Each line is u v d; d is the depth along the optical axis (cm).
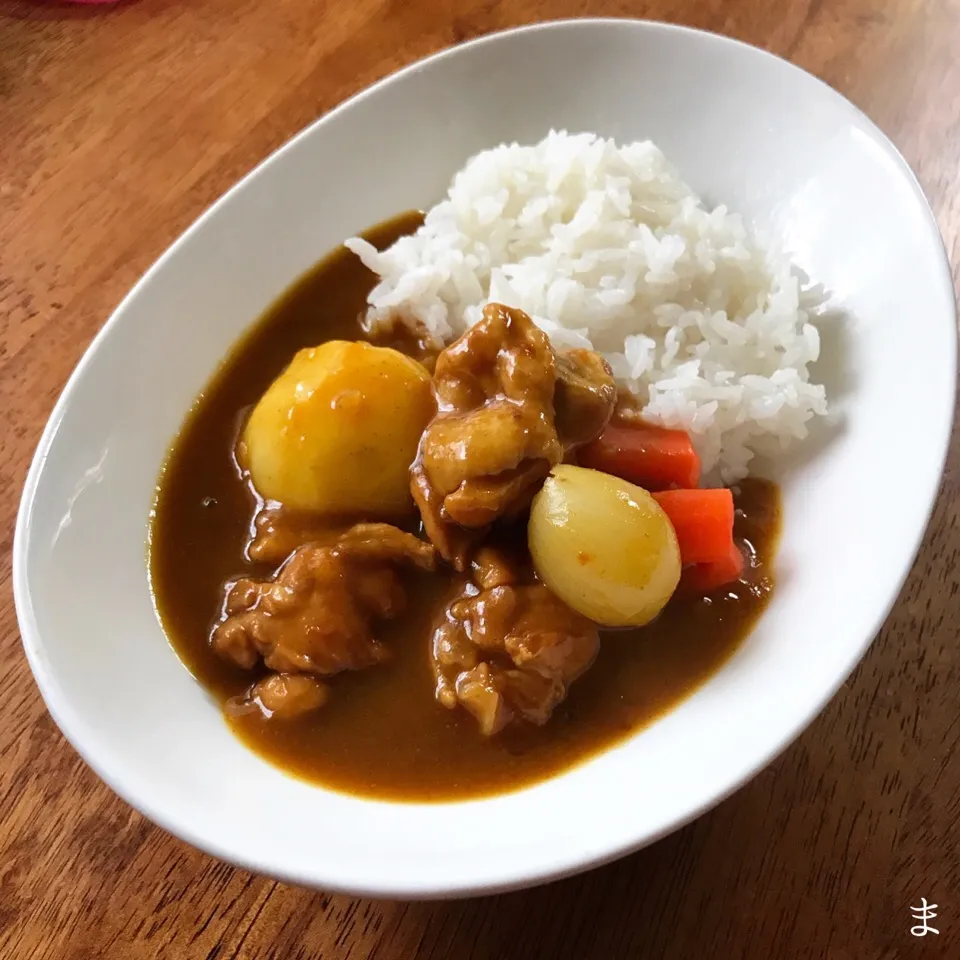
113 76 37
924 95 33
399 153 32
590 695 23
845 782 23
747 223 30
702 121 31
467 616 24
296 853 20
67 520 25
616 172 30
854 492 24
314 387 26
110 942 23
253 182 30
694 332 29
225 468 27
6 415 30
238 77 37
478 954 22
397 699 24
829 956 21
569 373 26
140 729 22
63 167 35
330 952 22
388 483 26
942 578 25
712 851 22
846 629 21
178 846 23
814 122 29
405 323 30
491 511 23
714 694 22
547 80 32
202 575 26
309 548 25
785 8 35
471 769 23
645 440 26
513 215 31
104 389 26
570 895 22
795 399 26
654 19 36
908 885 22
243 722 24
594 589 23
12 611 27
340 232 31
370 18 38
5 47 39
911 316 25
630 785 21
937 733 23
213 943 22
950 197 30
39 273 33
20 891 23
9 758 25
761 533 25
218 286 29
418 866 19
